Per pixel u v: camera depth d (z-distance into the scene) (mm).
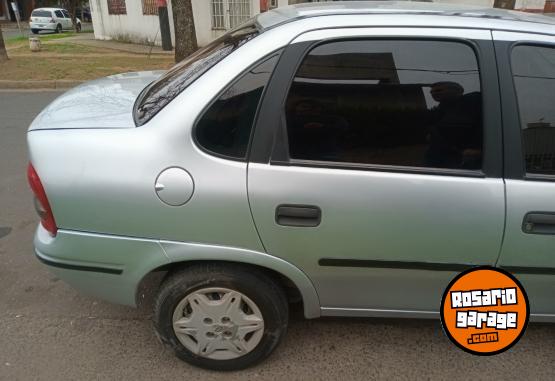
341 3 2254
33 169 1919
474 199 1823
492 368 2174
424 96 1815
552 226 1850
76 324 2455
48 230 1972
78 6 38062
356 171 1820
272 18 2047
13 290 2729
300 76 1814
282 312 2055
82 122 1978
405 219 1843
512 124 1815
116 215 1865
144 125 1885
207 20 13203
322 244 1881
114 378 2113
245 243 1877
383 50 1808
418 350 2293
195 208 1828
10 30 29250
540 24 1885
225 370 2146
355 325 2467
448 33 1803
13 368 2152
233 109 1821
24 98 7793
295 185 1807
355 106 1820
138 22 14930
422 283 1994
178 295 1987
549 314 2082
